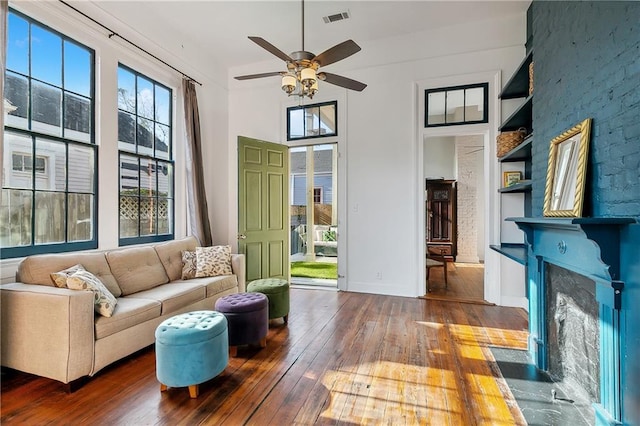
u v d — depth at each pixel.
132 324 2.54
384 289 4.54
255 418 1.84
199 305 3.31
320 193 9.36
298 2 3.64
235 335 2.62
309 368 2.41
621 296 1.48
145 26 3.82
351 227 4.69
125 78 3.73
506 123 3.69
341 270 4.73
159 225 4.20
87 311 2.20
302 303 4.09
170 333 2.06
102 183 3.36
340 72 4.68
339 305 4.00
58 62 3.02
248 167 4.53
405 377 2.28
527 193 3.79
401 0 3.60
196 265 3.74
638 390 1.39
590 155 1.78
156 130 4.18
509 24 3.96
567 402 1.97
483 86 4.11
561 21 2.17
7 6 2.42
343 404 1.97
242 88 5.29
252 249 4.56
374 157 4.57
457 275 5.78
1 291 2.27
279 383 2.21
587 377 1.92
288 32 4.29
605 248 1.50
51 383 2.22
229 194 5.36
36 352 2.15
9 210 2.68
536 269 2.45
